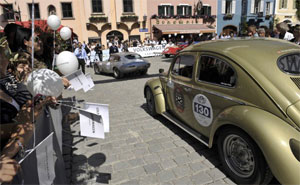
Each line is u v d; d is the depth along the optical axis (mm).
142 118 4980
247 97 2461
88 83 3127
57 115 2619
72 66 3109
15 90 2049
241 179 2525
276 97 2227
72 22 24328
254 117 2254
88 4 24312
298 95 2195
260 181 2291
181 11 27781
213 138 2896
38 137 1706
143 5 26141
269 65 2453
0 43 1805
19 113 1669
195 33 27562
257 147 2252
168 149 3529
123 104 6234
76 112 5191
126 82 9742
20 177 1265
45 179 1547
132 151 3521
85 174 2961
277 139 2053
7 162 1218
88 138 4043
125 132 4254
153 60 18297
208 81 3049
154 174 2906
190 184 2676
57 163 2156
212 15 28500
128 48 20641
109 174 2951
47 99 1880
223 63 2801
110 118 5090
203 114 3162
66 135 4188
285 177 2008
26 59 2428
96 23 24938
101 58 17359
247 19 29328
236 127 2480
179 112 3891
